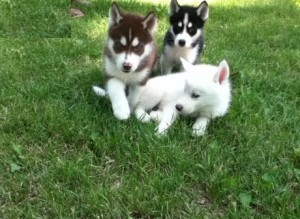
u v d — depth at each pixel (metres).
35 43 1.59
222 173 0.94
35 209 0.86
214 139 1.08
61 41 1.61
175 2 1.48
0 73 1.33
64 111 1.14
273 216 0.86
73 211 0.85
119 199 0.88
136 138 1.06
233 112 1.17
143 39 1.17
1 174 0.95
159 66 1.46
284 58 1.62
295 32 1.95
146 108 1.19
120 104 1.14
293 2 2.46
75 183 0.93
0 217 0.85
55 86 1.28
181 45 1.44
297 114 1.21
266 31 1.93
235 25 1.99
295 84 1.39
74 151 1.03
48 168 0.96
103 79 1.30
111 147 1.03
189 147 1.05
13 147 1.01
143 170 0.95
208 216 0.86
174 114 1.13
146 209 0.86
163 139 1.05
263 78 1.40
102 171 0.97
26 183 0.93
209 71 1.15
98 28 1.77
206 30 1.88
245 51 1.66
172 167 0.98
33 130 1.08
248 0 2.43
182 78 1.20
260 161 1.01
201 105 1.12
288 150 1.05
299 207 0.87
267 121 1.15
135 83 1.19
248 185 0.94
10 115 1.12
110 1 2.03
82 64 1.47
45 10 1.84
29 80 1.32
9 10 1.83
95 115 1.14
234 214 0.85
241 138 1.08
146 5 2.06
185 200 0.89
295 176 0.97
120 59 1.14
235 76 1.40
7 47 1.54
